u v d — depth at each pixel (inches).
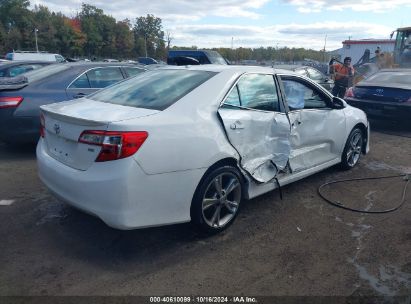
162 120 125.6
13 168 218.5
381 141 307.4
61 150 134.1
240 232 149.1
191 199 132.4
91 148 120.0
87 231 146.3
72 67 252.2
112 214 117.6
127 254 131.7
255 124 151.9
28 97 228.2
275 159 162.2
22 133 228.5
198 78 149.9
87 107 138.8
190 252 133.9
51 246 135.5
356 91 356.8
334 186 200.5
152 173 120.4
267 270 124.7
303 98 183.8
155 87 149.9
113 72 269.3
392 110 328.5
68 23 3250.5
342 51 1000.2
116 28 3629.4
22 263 124.9
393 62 597.6
